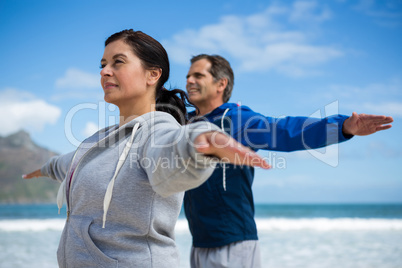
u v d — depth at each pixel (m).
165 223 1.27
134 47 1.37
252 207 2.92
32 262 7.39
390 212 45.22
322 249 9.51
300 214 41.59
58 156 1.91
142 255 1.22
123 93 1.36
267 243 10.94
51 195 103.75
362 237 12.81
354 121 1.80
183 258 7.69
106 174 1.27
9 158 117.25
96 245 1.24
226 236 2.77
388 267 6.97
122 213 1.22
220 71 3.26
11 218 30.16
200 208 2.84
